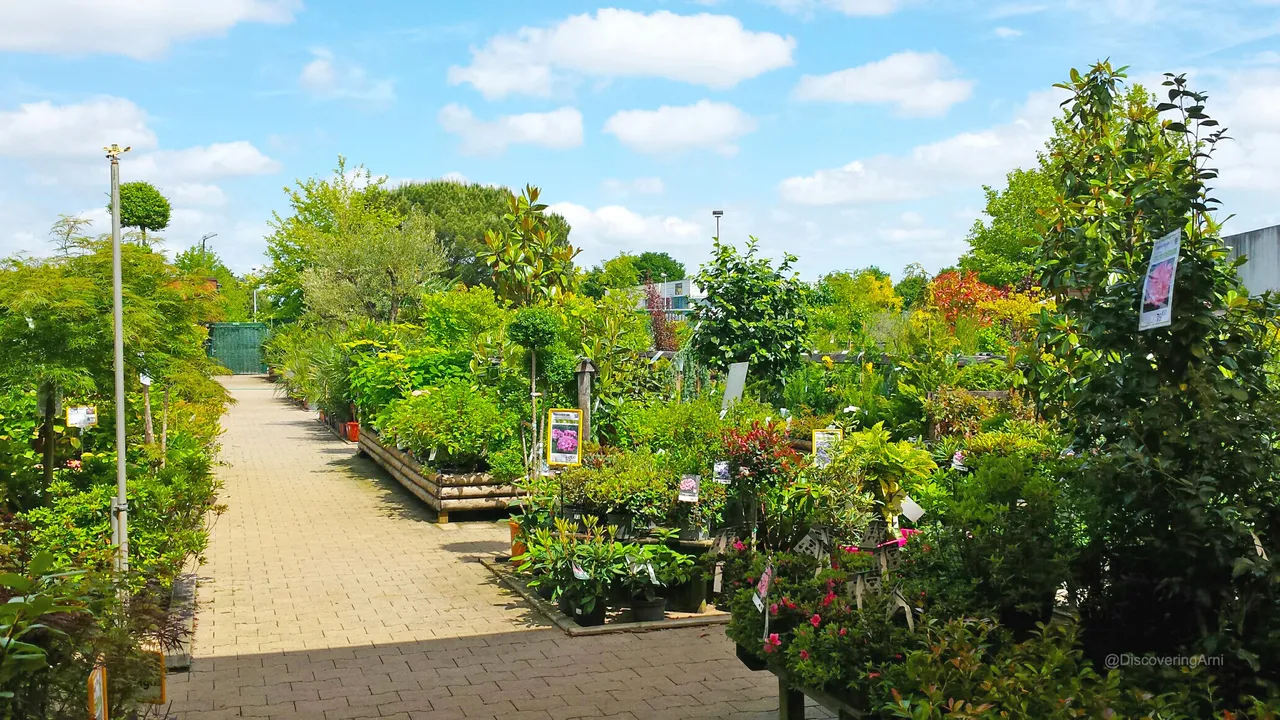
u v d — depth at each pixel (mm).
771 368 13031
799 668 4348
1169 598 4094
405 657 6660
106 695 3520
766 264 13148
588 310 11219
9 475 7359
